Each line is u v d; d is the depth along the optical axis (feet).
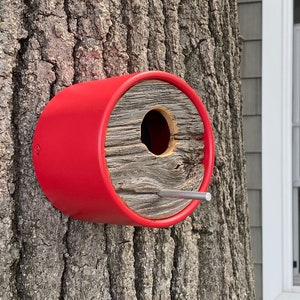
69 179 2.93
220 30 4.29
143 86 3.06
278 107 8.36
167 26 3.84
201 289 4.05
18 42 3.30
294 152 8.86
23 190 3.26
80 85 3.20
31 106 3.27
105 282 3.43
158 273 3.70
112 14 3.51
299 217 9.13
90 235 3.37
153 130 3.39
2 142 3.22
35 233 3.26
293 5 8.61
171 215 3.17
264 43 8.34
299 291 8.31
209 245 4.12
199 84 4.15
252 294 4.64
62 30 3.36
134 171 3.00
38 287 3.27
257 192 8.46
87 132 2.83
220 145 4.24
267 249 8.41
